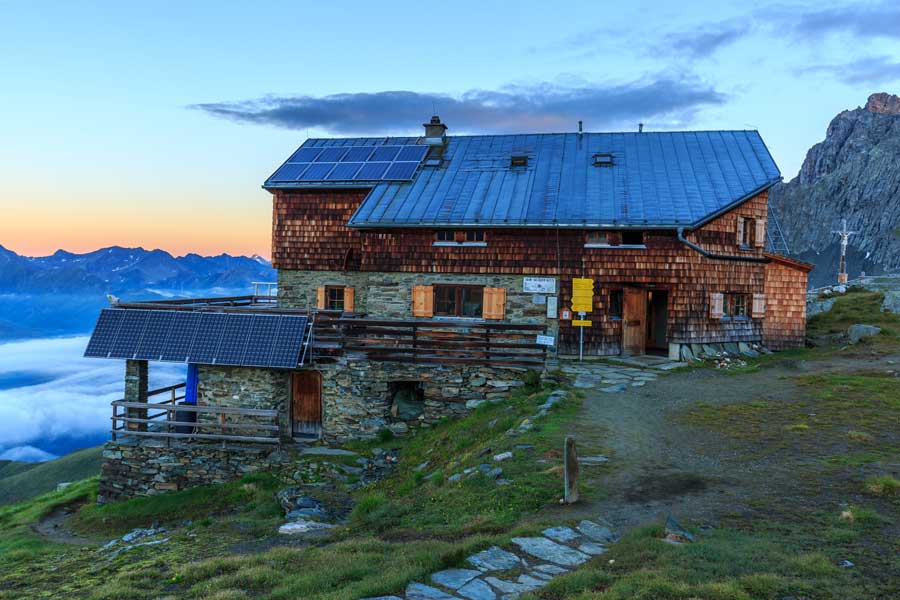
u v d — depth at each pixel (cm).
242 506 1582
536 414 1493
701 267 2283
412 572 706
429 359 1873
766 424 1373
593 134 2867
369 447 1820
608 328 2322
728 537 791
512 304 2369
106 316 1945
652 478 1057
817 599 616
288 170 2812
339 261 2717
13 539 1566
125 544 1209
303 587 702
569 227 2280
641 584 643
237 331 1873
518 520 910
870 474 1023
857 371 1928
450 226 2362
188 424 1792
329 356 1903
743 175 2450
